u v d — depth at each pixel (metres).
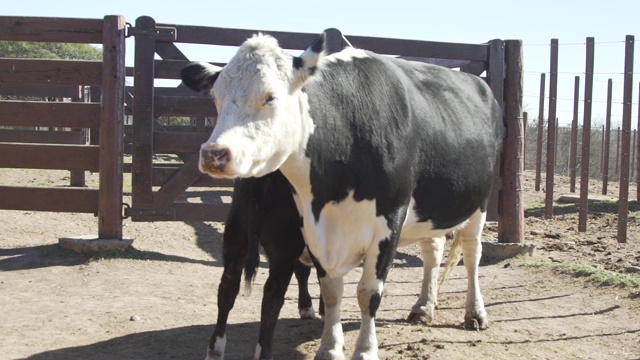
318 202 5.09
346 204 5.18
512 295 8.03
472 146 6.39
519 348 6.07
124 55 9.41
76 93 15.94
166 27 9.64
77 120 9.45
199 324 6.64
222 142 4.28
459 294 8.16
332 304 5.50
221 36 9.78
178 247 10.41
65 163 9.48
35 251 9.34
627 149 11.76
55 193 9.53
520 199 10.30
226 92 4.56
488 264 9.92
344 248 5.25
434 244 6.92
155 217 9.79
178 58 9.79
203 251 10.39
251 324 6.70
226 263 5.43
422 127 5.76
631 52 12.54
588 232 12.82
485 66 10.48
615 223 13.76
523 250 10.13
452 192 6.09
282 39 9.88
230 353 5.84
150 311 7.04
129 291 7.80
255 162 4.52
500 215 10.39
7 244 9.77
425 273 7.00
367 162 5.18
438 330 6.59
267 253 5.36
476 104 6.87
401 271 9.61
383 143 5.27
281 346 6.05
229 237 5.41
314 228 5.11
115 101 9.30
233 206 5.41
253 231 5.11
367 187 5.19
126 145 17.22
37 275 8.32
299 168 4.93
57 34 9.37
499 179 10.34
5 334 6.18
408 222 5.82
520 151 10.28
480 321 6.68
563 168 26.66
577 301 7.66
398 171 5.33
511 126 10.29
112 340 6.10
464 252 6.89
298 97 4.83
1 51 33.38
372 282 5.36
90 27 9.36
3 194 9.51
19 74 9.41
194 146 9.80
